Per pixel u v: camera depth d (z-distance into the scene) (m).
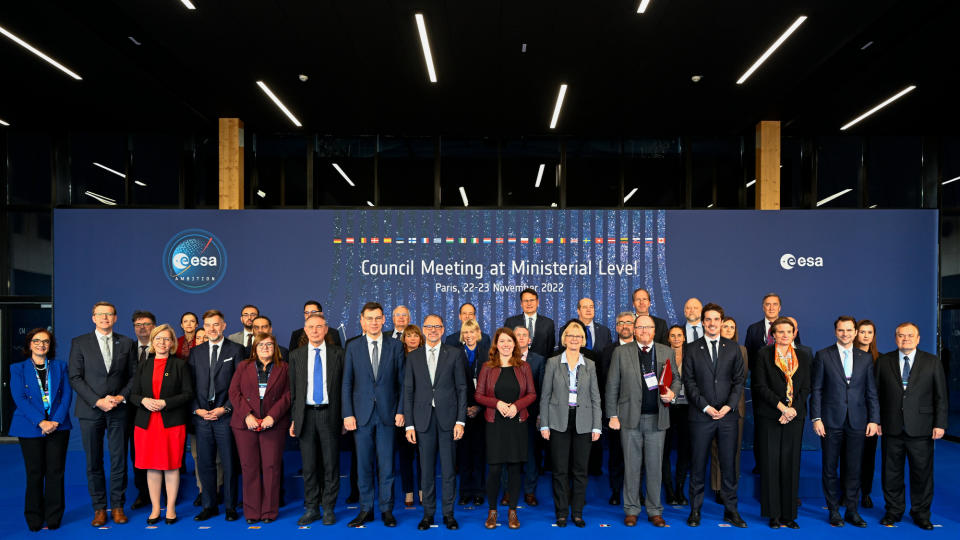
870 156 9.09
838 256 8.41
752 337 6.43
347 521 5.26
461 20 5.96
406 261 8.46
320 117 8.50
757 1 5.61
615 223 8.49
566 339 5.18
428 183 9.05
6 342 8.79
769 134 8.73
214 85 7.45
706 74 7.16
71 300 8.34
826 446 5.19
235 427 5.16
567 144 9.13
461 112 8.31
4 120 8.52
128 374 5.29
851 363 5.17
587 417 5.15
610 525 5.17
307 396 5.18
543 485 6.22
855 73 7.07
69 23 5.97
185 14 5.83
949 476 6.72
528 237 8.49
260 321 5.92
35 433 4.99
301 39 6.35
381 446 5.19
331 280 8.42
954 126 8.73
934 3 5.57
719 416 5.00
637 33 6.22
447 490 5.14
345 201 9.04
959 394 8.55
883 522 5.14
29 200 8.87
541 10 5.79
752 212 8.46
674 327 5.95
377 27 6.10
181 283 8.38
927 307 8.40
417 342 5.26
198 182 8.99
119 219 8.42
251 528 5.09
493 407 5.08
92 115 8.36
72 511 5.52
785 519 5.10
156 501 5.18
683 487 6.08
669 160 9.11
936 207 8.99
